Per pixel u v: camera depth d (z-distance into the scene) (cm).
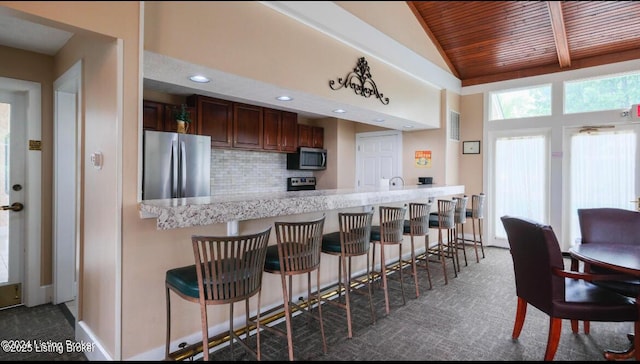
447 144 522
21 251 308
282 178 579
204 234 226
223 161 490
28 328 264
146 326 200
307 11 279
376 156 601
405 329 255
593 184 463
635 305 201
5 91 299
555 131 484
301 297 294
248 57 247
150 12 199
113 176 191
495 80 532
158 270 204
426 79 464
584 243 285
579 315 200
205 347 172
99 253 209
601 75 446
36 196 304
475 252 479
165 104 402
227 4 235
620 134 443
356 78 348
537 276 215
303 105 346
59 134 305
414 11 375
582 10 364
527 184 516
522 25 403
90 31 178
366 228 259
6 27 243
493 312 286
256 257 187
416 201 450
